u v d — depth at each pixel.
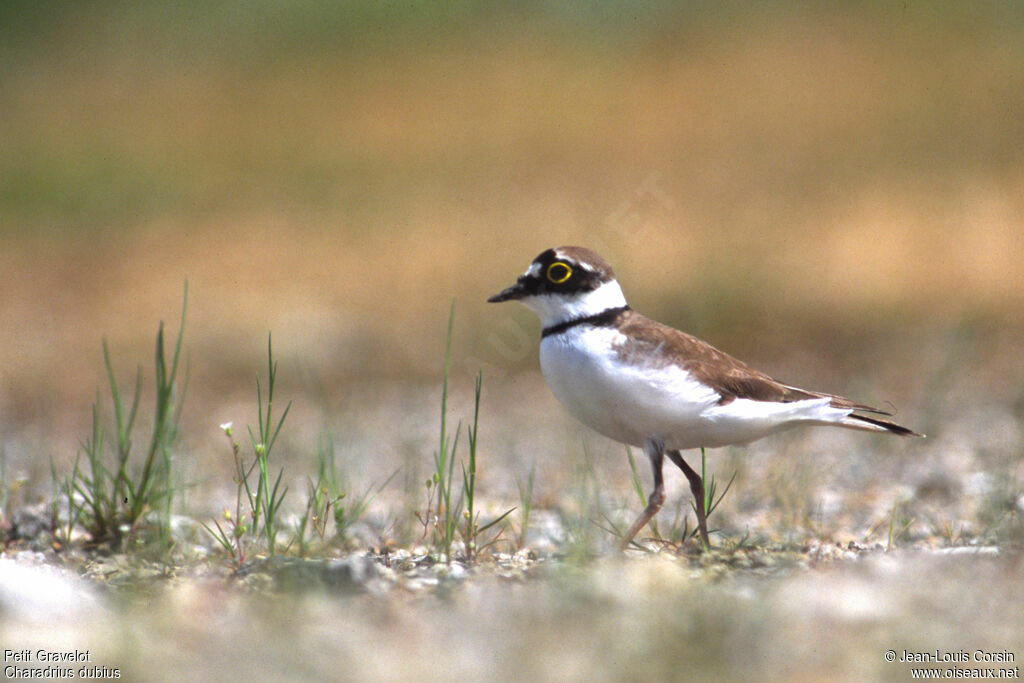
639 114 24.45
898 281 16.59
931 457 9.83
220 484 9.77
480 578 6.00
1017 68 24.84
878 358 13.90
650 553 6.67
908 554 6.19
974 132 22.06
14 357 16.30
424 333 16.33
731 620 4.88
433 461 10.85
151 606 5.45
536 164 22.45
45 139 26.72
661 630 4.81
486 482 9.84
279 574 5.96
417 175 22.97
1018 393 11.91
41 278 20.16
